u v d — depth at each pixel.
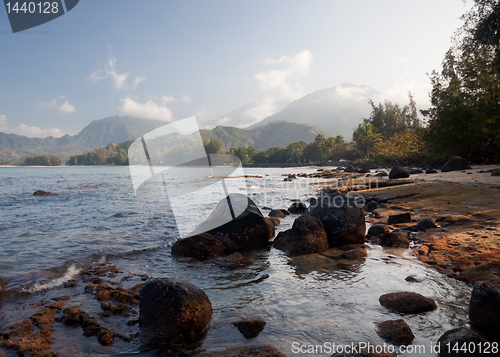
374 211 10.28
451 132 25.25
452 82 24.69
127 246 6.65
